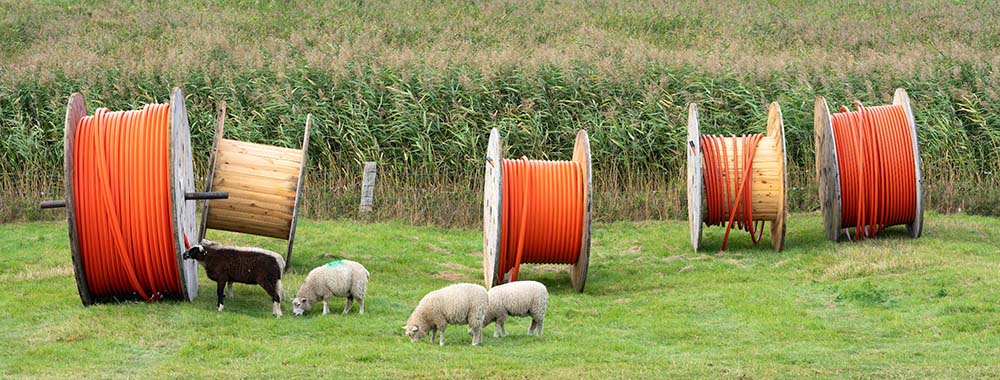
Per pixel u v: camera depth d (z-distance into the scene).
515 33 33.88
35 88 22.11
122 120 11.95
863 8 37.38
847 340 11.05
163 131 11.88
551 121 22.06
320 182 20.27
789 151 21.44
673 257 16.77
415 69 23.06
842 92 23.09
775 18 35.78
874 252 15.91
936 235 17.39
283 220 14.84
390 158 21.06
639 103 22.30
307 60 24.05
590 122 21.66
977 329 11.20
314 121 20.97
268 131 21.52
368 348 10.29
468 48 27.27
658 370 9.31
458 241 18.12
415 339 10.60
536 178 14.05
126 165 11.72
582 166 14.27
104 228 11.68
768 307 12.76
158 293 12.23
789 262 15.84
